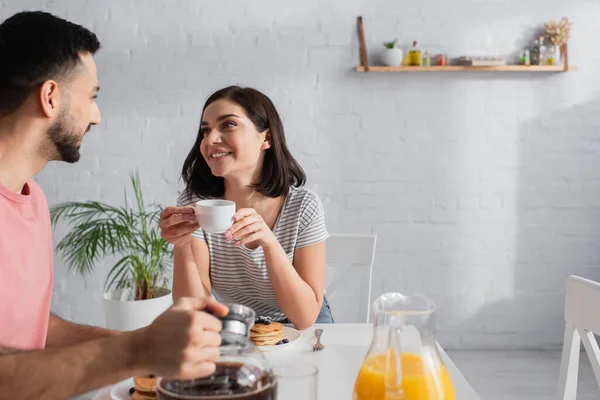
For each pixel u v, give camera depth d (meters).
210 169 1.84
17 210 1.17
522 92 3.14
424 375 0.90
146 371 0.83
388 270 3.23
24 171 1.15
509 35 3.10
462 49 3.10
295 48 3.10
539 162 3.18
